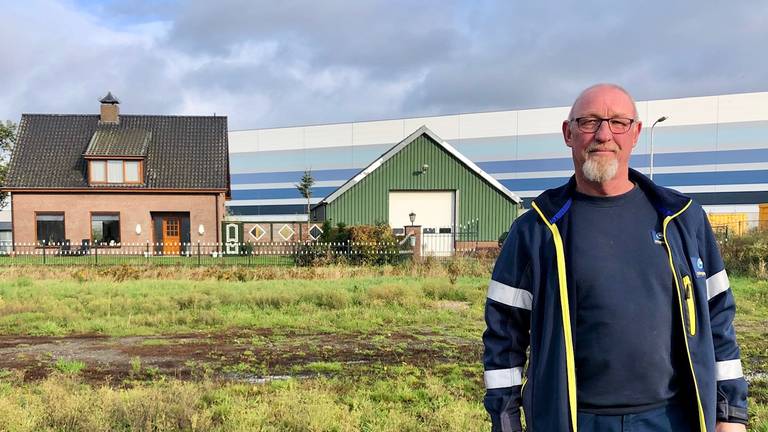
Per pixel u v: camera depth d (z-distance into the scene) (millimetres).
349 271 15641
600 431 2020
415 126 51031
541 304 2139
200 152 30406
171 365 6312
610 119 2092
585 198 2182
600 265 2041
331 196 26234
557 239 2121
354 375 5855
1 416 4090
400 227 26656
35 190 28141
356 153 52844
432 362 6438
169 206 28812
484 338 2270
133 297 10938
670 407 2041
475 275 15273
